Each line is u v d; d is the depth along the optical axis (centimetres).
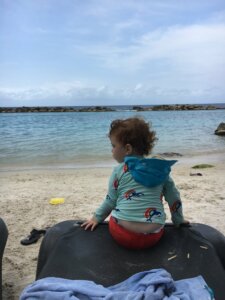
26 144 654
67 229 106
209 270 89
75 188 272
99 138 750
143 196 96
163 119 1576
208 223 190
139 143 100
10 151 561
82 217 200
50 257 94
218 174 333
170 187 103
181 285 81
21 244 165
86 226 105
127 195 98
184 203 225
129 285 81
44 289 79
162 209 99
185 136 791
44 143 667
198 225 110
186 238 101
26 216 203
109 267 90
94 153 533
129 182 98
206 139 728
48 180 311
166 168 98
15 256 153
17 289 128
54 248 97
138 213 95
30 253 156
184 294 77
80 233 103
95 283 84
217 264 91
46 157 497
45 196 247
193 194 248
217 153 532
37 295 77
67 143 664
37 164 438
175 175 327
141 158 100
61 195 250
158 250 96
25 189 271
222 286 84
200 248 96
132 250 96
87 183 293
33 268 143
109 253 95
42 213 208
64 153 536
